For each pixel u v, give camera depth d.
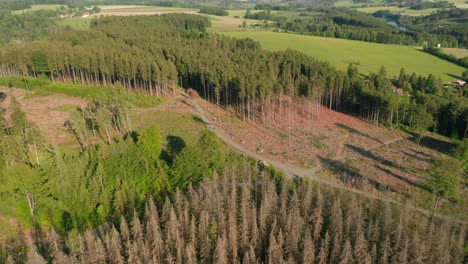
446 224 62.03
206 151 82.94
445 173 71.56
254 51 177.38
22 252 61.59
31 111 116.88
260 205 65.94
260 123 116.12
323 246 56.28
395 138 109.38
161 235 59.34
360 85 131.00
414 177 85.00
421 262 52.88
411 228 63.44
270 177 79.56
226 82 122.50
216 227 59.62
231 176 74.25
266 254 57.41
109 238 57.88
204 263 56.41
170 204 64.75
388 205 64.38
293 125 115.69
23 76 150.62
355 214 62.16
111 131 104.06
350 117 126.50
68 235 62.28
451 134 112.19
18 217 67.00
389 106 115.69
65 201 70.56
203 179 74.75
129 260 53.91
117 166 77.75
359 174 85.81
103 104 108.19
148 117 116.25
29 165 76.94
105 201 71.69
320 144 102.06
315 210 62.50
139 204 71.06
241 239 58.94
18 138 78.56
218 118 118.69
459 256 56.47
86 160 80.75
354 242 57.97
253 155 94.38
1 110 100.00
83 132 101.62
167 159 89.75
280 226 61.41
